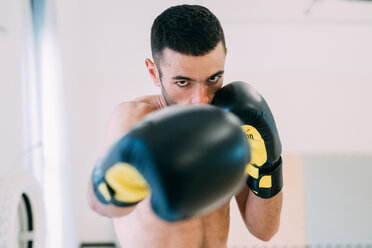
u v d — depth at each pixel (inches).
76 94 126.9
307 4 122.0
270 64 132.4
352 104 136.7
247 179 34.3
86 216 136.9
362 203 136.2
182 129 16.2
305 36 130.3
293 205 136.5
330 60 133.5
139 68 135.8
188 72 24.8
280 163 33.0
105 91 135.1
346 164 137.3
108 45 134.2
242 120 28.2
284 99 135.3
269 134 29.2
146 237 31.1
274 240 133.9
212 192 15.7
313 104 136.3
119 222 33.6
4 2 61.9
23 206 64.4
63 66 97.2
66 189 101.3
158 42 25.9
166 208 14.8
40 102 88.0
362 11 124.7
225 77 131.7
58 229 91.8
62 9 99.6
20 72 72.1
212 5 122.7
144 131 16.5
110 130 27.0
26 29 78.7
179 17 24.4
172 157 15.1
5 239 50.3
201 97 25.8
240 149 16.8
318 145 137.9
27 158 77.4
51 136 89.7
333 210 136.3
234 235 130.4
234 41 128.8
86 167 135.6
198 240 33.1
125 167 16.9
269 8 123.5
